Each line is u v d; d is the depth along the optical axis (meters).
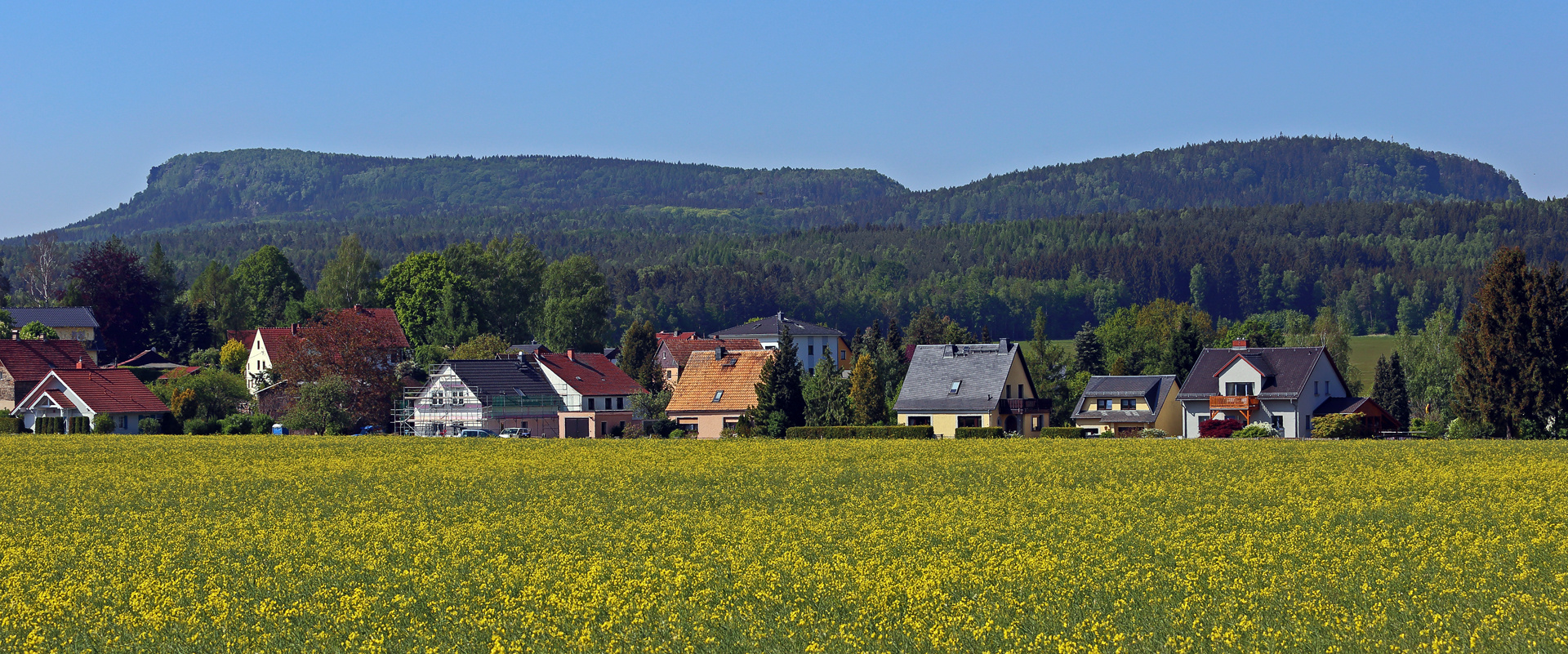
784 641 17.55
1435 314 110.44
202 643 17.97
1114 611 19.03
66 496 38.03
